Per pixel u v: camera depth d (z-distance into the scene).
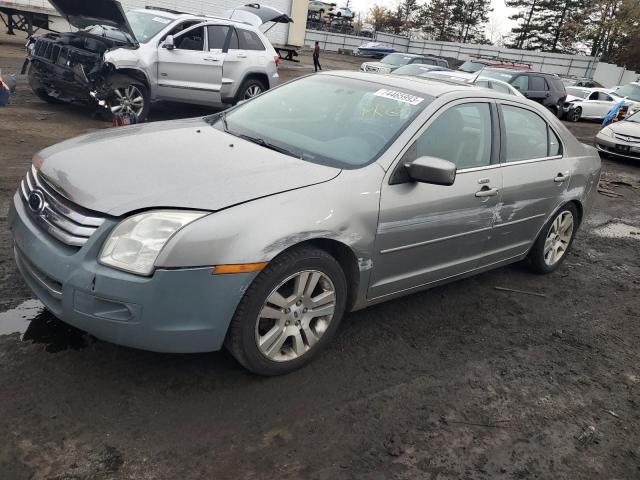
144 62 9.17
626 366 3.93
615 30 48.19
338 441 2.76
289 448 2.67
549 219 4.97
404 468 2.66
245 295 2.81
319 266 3.08
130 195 2.74
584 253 6.32
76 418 2.64
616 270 5.89
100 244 2.65
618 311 4.84
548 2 61.62
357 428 2.88
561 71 46.38
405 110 3.76
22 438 2.48
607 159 13.44
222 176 2.98
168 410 2.79
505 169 4.24
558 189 4.85
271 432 2.75
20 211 3.10
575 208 5.31
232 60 10.38
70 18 9.47
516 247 4.71
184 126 3.92
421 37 73.88
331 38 48.00
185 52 9.69
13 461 2.36
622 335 4.40
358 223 3.20
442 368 3.54
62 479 2.31
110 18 8.95
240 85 10.70
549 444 2.98
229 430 2.72
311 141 3.66
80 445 2.49
